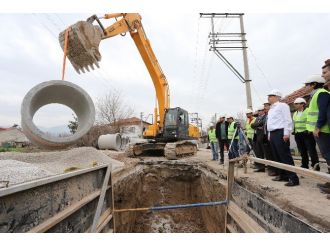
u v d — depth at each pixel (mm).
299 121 6434
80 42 7809
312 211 3473
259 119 7262
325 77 4676
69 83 7707
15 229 2314
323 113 4551
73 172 3391
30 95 7191
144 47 11500
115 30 9867
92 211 4289
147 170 11555
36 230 2525
